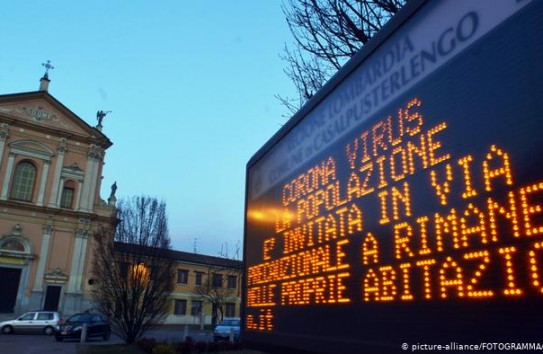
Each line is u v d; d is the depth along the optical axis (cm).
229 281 5394
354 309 350
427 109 302
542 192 214
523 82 232
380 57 363
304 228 459
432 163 291
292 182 503
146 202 3136
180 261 5200
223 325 2636
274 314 501
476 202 251
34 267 3656
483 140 253
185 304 5138
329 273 397
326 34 811
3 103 3831
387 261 320
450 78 284
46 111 4006
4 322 2983
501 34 250
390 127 339
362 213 360
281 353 471
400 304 298
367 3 755
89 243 3912
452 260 261
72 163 4050
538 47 226
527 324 211
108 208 4106
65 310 3650
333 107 431
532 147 222
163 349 1738
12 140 3812
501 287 228
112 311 2302
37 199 3803
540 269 210
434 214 281
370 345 321
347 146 397
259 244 580
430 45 307
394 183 325
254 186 630
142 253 2312
